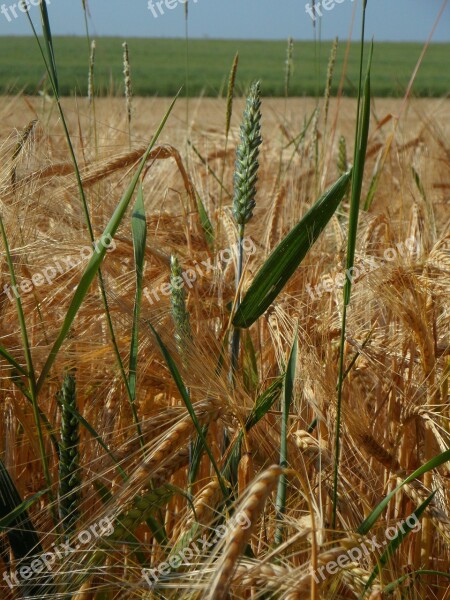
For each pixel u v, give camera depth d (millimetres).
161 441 1859
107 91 6547
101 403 2428
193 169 4559
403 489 2277
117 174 3719
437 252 2877
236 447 2004
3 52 61062
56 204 2994
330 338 2658
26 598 1652
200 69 59750
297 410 2367
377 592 1677
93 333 2594
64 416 1737
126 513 1689
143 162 1948
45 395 2479
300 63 66188
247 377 2309
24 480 2373
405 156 5957
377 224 3805
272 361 2791
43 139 3520
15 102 5598
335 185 2021
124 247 2758
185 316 2045
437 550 2480
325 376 2320
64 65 45906
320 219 2039
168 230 3383
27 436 2332
